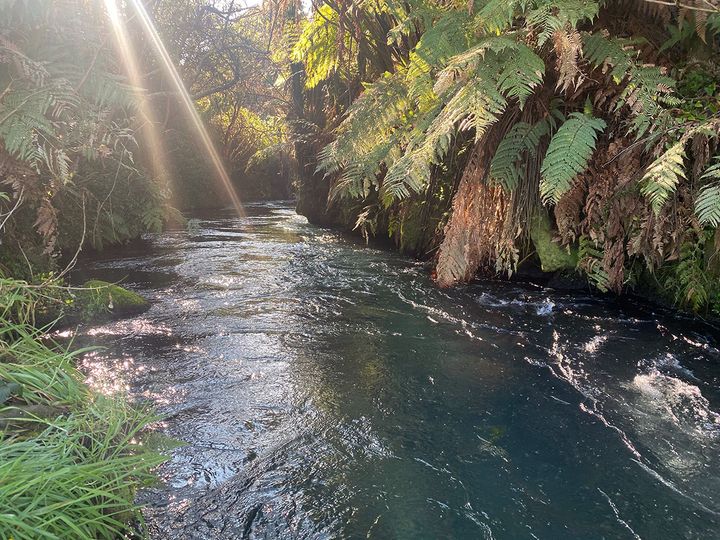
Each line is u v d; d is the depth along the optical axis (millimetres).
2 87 2287
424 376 2639
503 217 3836
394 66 4855
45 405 1821
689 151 3094
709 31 3133
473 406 2336
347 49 5688
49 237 3391
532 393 2449
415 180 2975
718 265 3197
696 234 3256
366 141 3713
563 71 2754
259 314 3660
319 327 3383
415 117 3598
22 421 1694
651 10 3172
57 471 1306
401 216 6051
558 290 4141
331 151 3740
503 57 2924
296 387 2510
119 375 2611
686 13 2939
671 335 3137
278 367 2744
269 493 1735
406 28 3486
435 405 2344
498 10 2832
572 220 3662
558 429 2139
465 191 3670
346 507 1675
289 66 8422
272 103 13922
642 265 3762
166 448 1875
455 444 2039
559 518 1632
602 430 2131
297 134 8867
